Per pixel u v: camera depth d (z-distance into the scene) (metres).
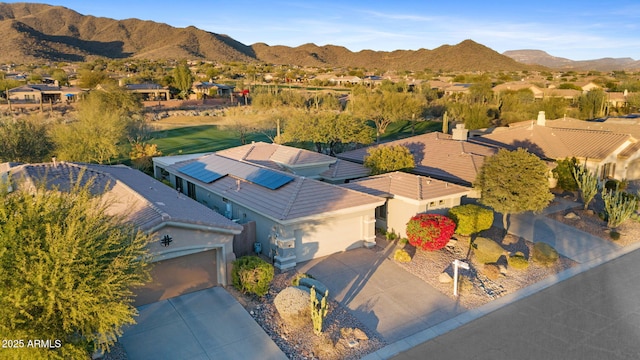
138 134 50.75
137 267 12.41
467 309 16.61
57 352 10.73
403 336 14.87
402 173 26.47
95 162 38.91
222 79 158.88
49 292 10.27
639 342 14.62
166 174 37.22
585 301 17.28
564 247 22.73
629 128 42.56
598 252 22.14
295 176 24.62
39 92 90.94
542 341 14.60
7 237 10.45
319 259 21.20
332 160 30.64
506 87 107.44
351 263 20.69
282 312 15.34
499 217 27.31
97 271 11.10
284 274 19.52
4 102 88.06
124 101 66.69
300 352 13.92
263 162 31.34
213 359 13.45
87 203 12.27
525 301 17.27
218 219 18.89
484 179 23.72
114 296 11.40
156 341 14.29
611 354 13.97
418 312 16.38
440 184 25.03
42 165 25.00
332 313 16.22
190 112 85.75
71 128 39.59
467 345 14.37
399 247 22.67
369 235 22.62
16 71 172.00
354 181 26.08
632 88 102.25
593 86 110.75
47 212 11.17
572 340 14.69
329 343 14.09
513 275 19.52
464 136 35.41
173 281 17.16
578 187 32.16
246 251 21.55
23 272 10.41
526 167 22.70
